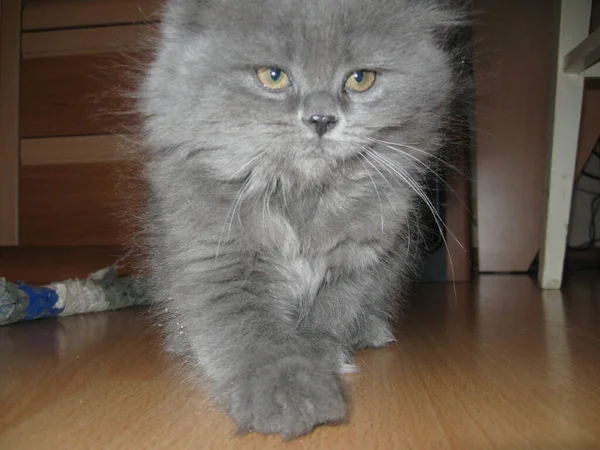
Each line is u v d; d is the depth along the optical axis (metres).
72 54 0.59
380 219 0.27
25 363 0.27
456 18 0.33
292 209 0.26
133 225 0.33
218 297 0.24
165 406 0.21
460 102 0.38
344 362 0.25
